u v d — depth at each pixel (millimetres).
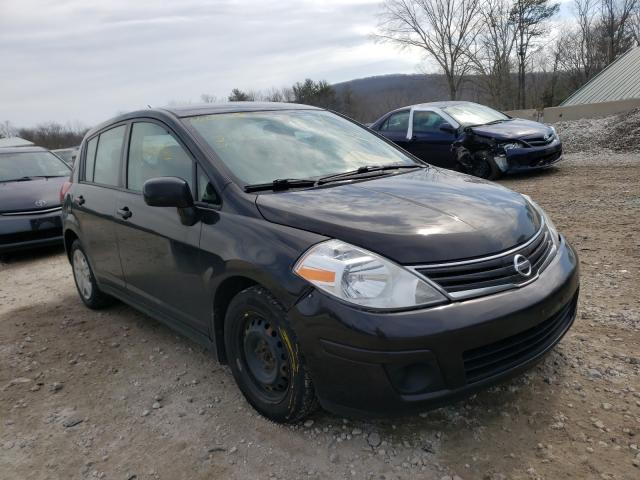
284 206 2838
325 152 3701
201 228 3096
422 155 10648
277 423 2883
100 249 4395
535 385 3025
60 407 3336
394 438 2695
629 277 4453
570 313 3012
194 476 2580
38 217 7609
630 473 2322
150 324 4570
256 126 3725
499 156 9516
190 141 3396
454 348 2330
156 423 3053
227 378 3479
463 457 2521
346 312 2350
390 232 2523
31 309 5289
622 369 3102
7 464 2816
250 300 2748
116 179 4199
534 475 2365
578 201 7496
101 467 2721
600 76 25953
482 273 2479
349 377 2389
